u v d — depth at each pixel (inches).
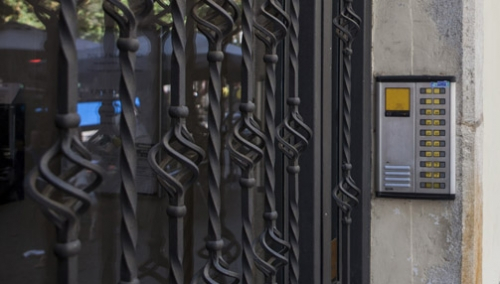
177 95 49.3
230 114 81.4
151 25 70.0
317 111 75.1
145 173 69.9
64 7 38.0
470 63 90.7
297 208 69.7
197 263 77.4
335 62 90.7
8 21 62.3
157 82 70.6
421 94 91.3
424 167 91.5
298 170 69.3
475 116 91.6
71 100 38.5
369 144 92.4
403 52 92.1
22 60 62.1
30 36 62.4
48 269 62.5
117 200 66.9
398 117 92.2
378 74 93.0
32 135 62.2
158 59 70.6
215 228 54.8
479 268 97.0
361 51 89.2
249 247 61.0
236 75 81.7
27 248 61.9
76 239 39.3
